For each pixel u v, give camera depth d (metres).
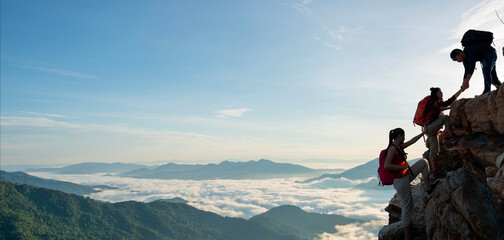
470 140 6.42
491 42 7.49
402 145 7.41
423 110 7.30
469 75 7.52
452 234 5.55
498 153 5.24
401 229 7.88
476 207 5.14
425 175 6.82
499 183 4.38
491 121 5.75
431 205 6.63
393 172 6.78
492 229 4.83
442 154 7.50
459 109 6.73
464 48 7.81
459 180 5.91
